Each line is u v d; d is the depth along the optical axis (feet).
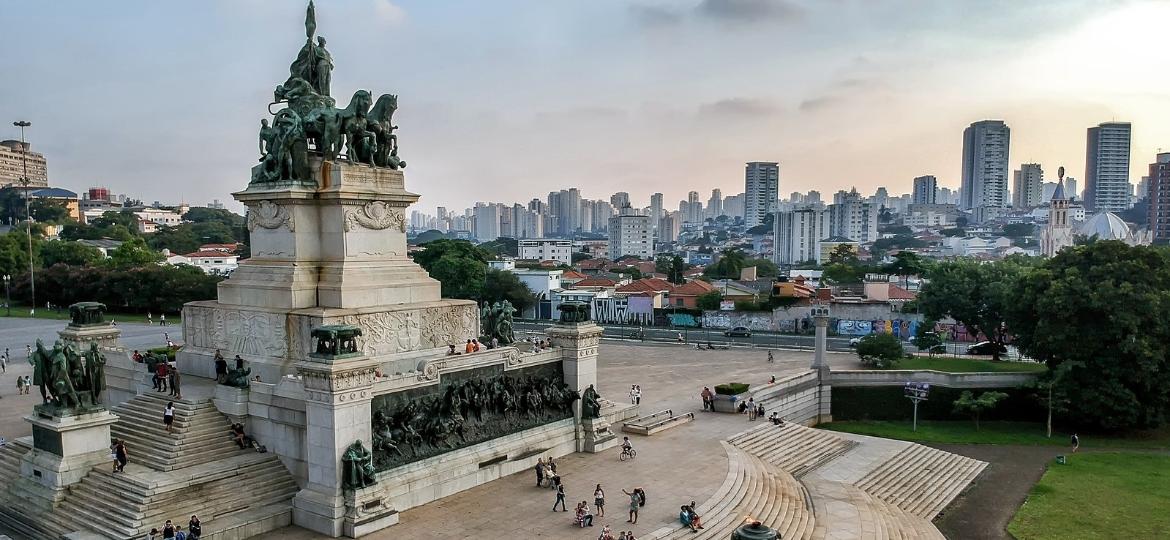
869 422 285.43
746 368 320.09
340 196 177.88
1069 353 262.88
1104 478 215.72
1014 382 283.18
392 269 190.49
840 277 644.27
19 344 342.44
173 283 437.99
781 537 148.56
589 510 149.38
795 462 209.87
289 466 148.87
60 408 140.77
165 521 128.98
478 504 152.97
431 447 156.66
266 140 188.65
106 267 473.26
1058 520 182.19
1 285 502.79
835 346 384.47
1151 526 177.58
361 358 139.74
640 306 485.56
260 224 187.21
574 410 195.83
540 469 164.76
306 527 138.00
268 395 150.82
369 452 140.05
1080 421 268.82
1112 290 251.80
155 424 154.61
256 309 175.22
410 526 140.36
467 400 165.89
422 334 186.70
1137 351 250.37
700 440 207.82
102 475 140.46
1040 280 274.77
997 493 204.95
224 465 144.56
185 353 188.85
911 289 564.71
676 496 159.12
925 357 339.57
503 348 183.62
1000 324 339.16
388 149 196.95
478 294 456.04
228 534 130.41
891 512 179.63
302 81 198.90
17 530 135.64
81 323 203.62
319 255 184.03
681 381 292.61
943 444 254.06
